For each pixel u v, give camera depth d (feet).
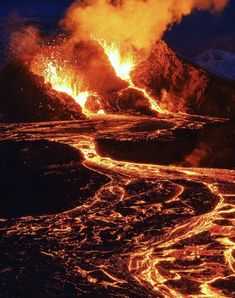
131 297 18.47
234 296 18.65
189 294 18.69
